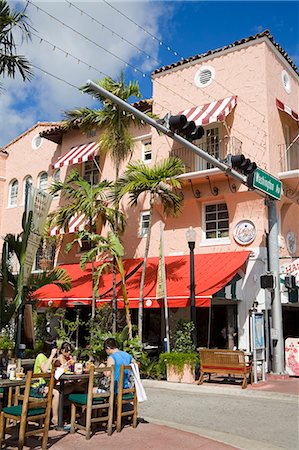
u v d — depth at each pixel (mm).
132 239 21906
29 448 7371
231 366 14047
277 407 11570
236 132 19766
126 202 22484
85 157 22547
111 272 20625
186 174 19375
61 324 19828
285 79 21516
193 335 15969
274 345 16266
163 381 15211
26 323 13844
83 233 19234
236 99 19906
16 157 29094
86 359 16438
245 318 18047
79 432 8484
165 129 11531
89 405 8078
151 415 10609
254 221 18609
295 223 21125
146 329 20641
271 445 8109
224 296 16719
